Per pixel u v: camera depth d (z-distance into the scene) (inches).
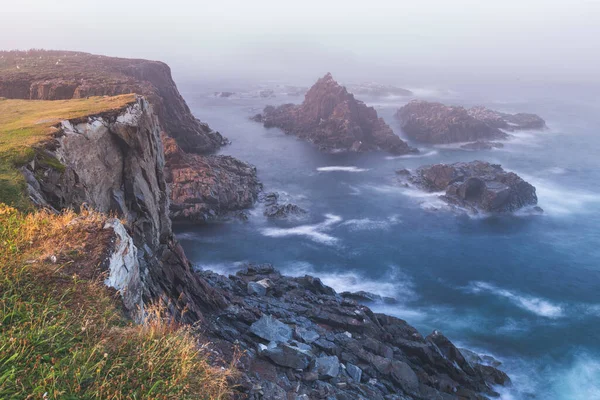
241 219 3004.4
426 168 4079.7
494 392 1471.5
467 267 2463.1
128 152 1284.4
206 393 360.2
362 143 4985.2
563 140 5693.9
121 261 490.3
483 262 2522.1
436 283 2288.4
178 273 1357.0
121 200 1222.9
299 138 5536.4
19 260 412.8
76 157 1085.1
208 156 4045.3
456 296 2172.7
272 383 839.1
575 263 2529.5
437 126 5649.6
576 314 2046.0
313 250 2613.2
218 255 2506.2
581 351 1781.5
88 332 357.4
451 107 6087.6
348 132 5059.1
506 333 1894.7
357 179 3973.9
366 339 1434.5
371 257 2546.8
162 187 1508.4
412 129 5910.4
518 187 3344.0
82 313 380.5
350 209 3270.2
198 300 1344.7
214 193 3097.9
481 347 1790.1
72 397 296.7
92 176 1136.2
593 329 1932.8
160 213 1437.0
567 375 1641.2
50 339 333.1
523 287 2273.6
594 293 2229.3
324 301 1764.3
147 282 1158.3
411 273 2384.4
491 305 2102.6
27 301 368.2
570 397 1530.5
